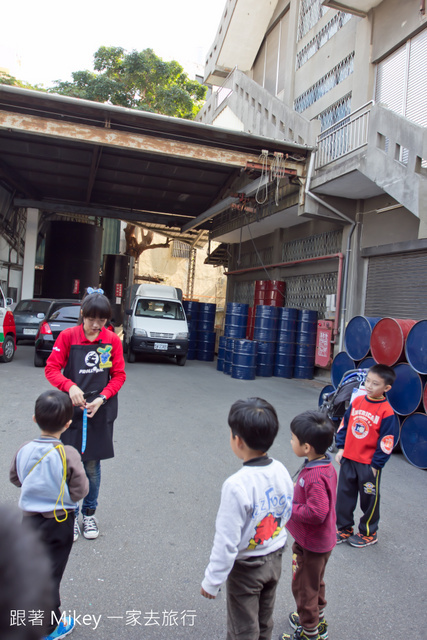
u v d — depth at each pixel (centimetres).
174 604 267
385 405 345
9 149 1312
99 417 323
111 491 417
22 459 224
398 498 457
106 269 2284
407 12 946
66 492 225
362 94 1068
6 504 67
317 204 1060
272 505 190
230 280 1936
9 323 1098
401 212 965
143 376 1065
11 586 57
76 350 317
